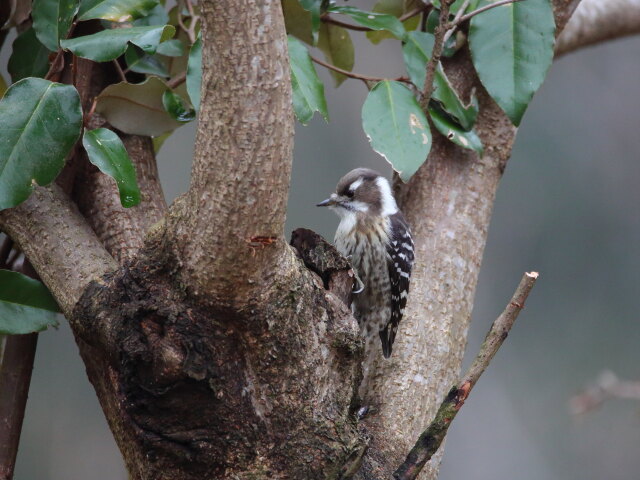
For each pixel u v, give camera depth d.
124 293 5.39
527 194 18.64
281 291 5.26
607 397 11.98
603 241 18.44
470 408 17.92
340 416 5.55
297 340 5.38
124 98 6.73
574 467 17.23
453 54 8.11
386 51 17.17
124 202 5.96
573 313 18.25
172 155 15.80
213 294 5.13
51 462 14.37
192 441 5.27
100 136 6.01
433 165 8.13
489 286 18.48
